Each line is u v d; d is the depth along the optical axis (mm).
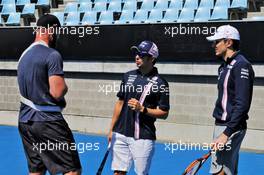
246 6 44656
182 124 37625
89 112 41219
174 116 37938
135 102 20234
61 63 18500
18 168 31328
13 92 44000
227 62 19234
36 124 18594
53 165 18922
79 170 19484
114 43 38750
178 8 47562
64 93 18484
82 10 52219
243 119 19000
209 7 45719
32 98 18562
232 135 18594
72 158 19062
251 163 32125
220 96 19328
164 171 30344
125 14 49000
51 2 56906
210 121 36531
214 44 19828
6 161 32969
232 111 18891
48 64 18281
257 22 33344
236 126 18453
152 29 37094
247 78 18547
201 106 36812
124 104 21234
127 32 38094
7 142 38375
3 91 44438
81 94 41438
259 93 34688
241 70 18562
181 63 36500
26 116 18781
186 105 37375
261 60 33469
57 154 18828
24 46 41844
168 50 36781
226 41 19156
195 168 19344
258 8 49188
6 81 44188
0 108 44781
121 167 21422
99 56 39469
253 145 35312
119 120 21438
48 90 18547
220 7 45094
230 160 19188
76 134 40844
